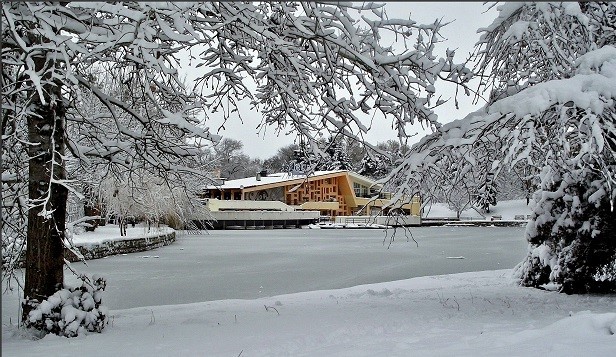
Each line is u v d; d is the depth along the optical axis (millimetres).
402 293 11641
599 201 10008
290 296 11938
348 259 22984
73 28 6301
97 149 8117
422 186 7816
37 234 7582
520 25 7527
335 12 7098
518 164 8680
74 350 5945
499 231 47500
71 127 9375
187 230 43250
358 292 12375
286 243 33406
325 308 9117
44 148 7488
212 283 15961
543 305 9125
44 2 5891
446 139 7512
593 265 10797
